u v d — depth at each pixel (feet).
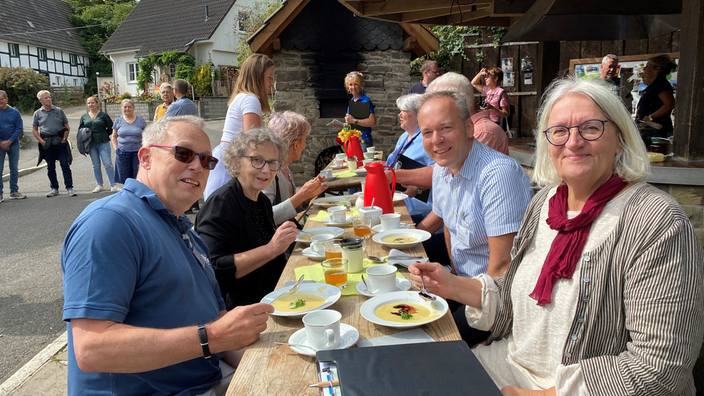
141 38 89.30
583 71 22.54
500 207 7.23
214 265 7.47
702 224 10.17
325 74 27.78
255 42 26.58
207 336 4.53
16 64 104.42
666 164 10.30
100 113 28.50
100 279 4.49
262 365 4.40
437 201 9.36
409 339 4.75
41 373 9.34
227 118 13.14
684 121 10.64
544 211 5.47
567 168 4.81
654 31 18.71
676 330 4.05
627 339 4.53
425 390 3.69
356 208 10.96
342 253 6.81
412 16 20.51
